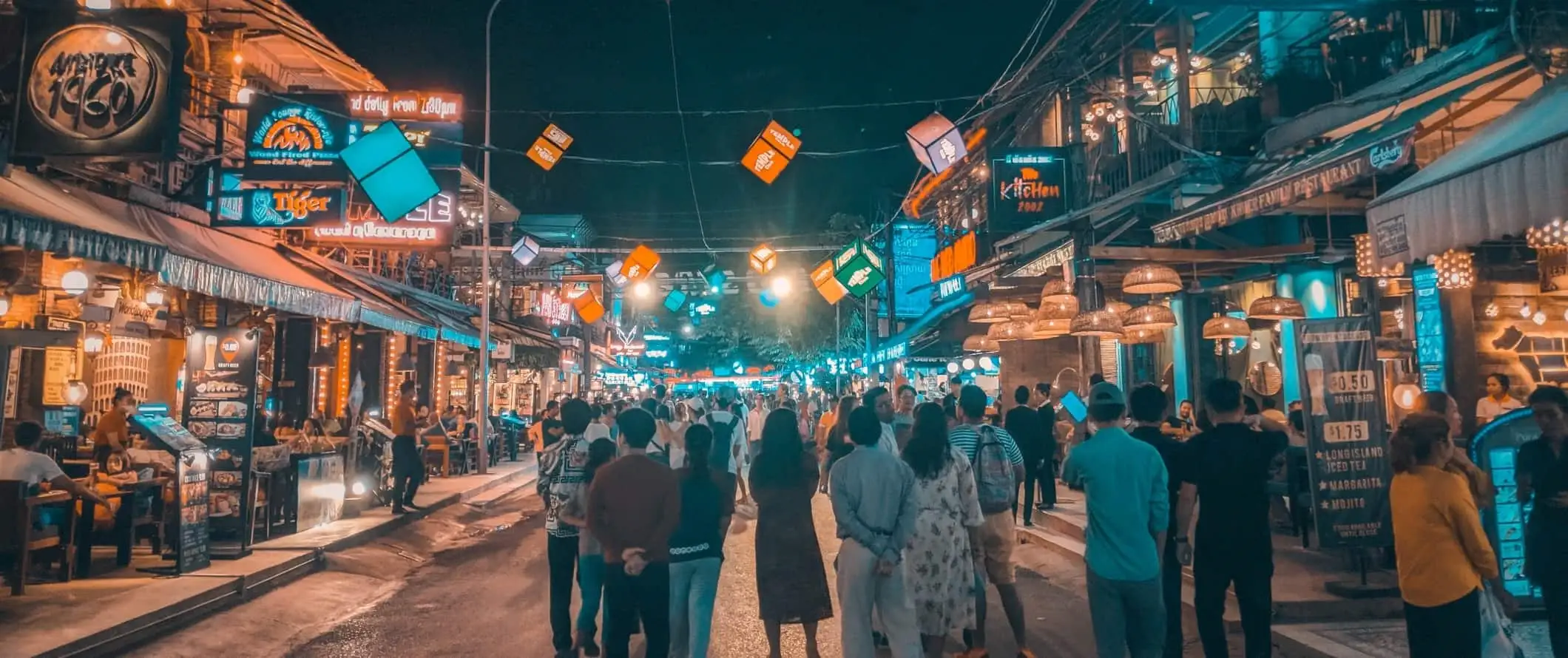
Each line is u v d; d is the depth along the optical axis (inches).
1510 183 231.3
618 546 225.9
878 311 1358.3
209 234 556.7
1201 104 607.5
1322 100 517.3
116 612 296.4
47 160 412.5
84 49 412.8
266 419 560.4
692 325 1947.6
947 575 250.8
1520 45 310.7
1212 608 225.9
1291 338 567.2
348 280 700.7
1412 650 197.0
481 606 356.2
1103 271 608.7
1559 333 399.9
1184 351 659.4
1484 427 286.2
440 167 686.5
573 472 276.5
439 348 1052.5
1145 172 602.2
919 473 255.6
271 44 696.4
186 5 592.1
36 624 281.4
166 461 420.5
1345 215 491.2
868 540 228.8
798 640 303.4
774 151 463.8
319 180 571.8
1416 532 195.9
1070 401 529.3
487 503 686.5
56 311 500.7
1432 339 396.8
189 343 406.3
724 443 478.6
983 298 813.9
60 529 357.7
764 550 249.9
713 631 314.3
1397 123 377.4
